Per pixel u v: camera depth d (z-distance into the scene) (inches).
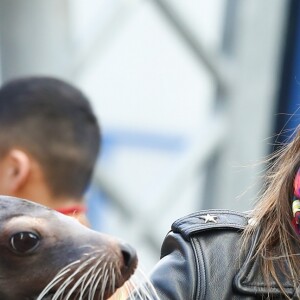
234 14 719.7
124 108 827.4
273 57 716.0
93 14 744.3
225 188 714.2
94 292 368.5
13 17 658.8
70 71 661.3
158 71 829.2
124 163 821.2
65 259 371.6
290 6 743.7
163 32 815.7
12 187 503.5
